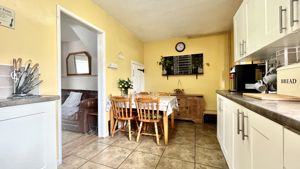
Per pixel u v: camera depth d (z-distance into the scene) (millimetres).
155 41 4668
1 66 1282
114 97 2639
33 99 1128
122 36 3459
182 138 2656
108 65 2869
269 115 737
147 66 4754
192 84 4281
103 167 1742
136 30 3787
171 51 4492
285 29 1042
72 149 2211
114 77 3092
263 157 836
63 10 1890
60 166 1760
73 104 3400
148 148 2246
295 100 1090
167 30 3785
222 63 3984
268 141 775
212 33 4016
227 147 1750
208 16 3012
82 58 4012
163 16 3010
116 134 2871
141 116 2498
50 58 1726
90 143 2436
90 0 2385
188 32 3938
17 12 1407
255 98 1276
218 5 2580
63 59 4219
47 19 1694
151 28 3660
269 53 1786
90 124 3061
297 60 1439
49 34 1718
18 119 1039
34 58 1553
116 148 2244
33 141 1146
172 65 4465
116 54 3186
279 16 1092
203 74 4164
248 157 1076
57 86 1797
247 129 1097
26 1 1483
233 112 1483
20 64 1412
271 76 1613
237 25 2115
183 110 3799
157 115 2447
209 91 4109
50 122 1298
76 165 1782
